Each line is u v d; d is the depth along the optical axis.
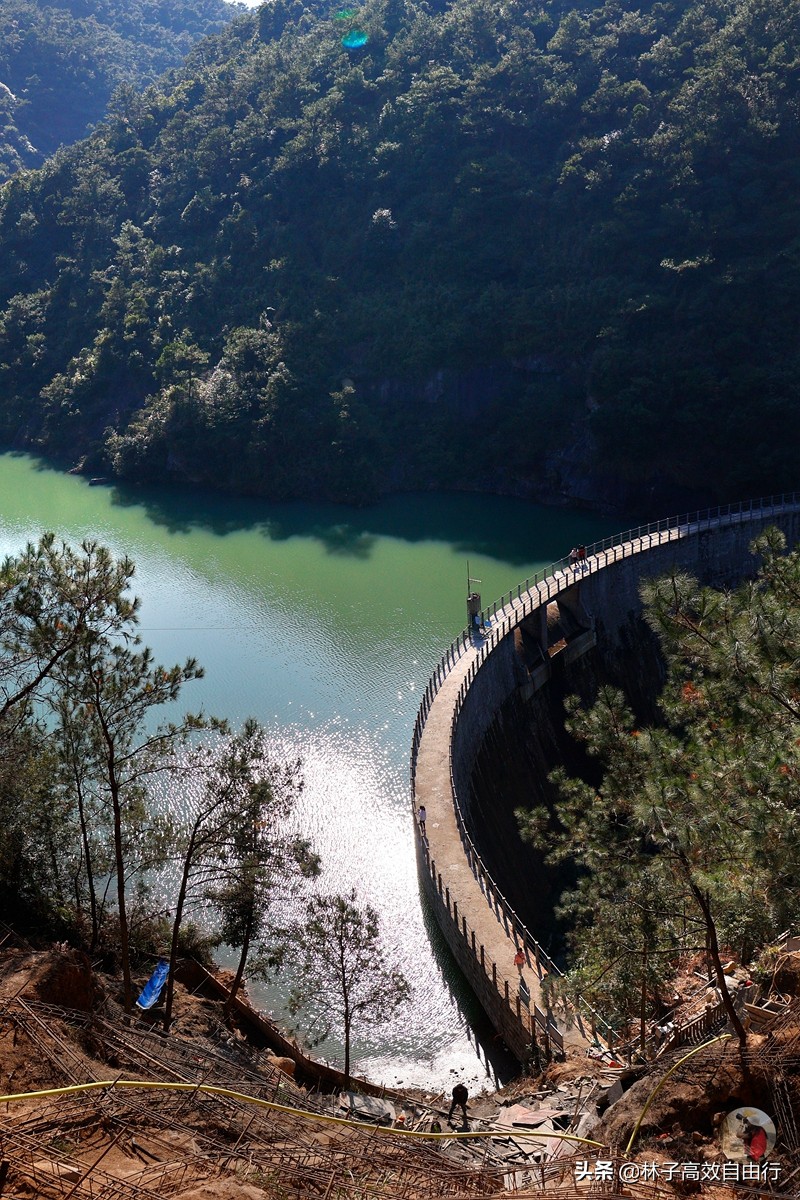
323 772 70.44
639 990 34.59
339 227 152.38
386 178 151.00
